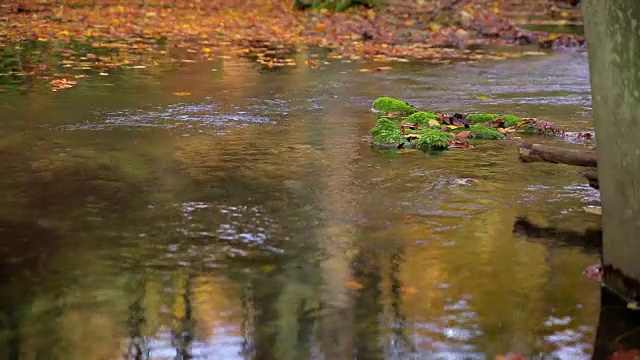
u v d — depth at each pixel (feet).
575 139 30.81
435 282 16.99
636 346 14.46
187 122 31.81
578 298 16.31
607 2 15.93
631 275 16.16
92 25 66.59
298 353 14.12
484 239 19.43
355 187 23.52
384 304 15.98
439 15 81.30
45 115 32.07
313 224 20.30
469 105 37.42
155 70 44.88
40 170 24.36
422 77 45.65
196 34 64.44
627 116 15.79
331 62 50.96
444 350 14.28
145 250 18.43
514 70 49.24
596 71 16.42
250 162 26.04
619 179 16.15
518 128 32.17
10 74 41.45
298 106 36.04
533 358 14.06
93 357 13.89
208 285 16.71
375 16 83.76
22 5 79.77
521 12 91.81
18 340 14.37
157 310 15.58
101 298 16.05
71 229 19.60
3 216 20.30
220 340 14.52
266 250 18.58
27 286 16.47
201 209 21.26
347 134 30.60
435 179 24.49
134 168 24.93
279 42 61.16
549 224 20.49
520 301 16.17
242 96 38.06
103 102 35.22
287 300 16.11
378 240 19.29
